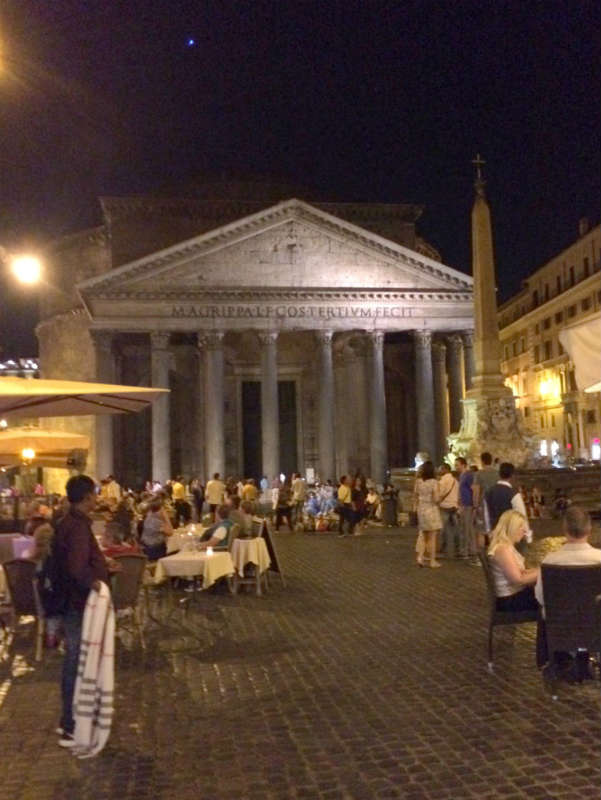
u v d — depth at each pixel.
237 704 7.57
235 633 10.94
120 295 42.34
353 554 20.00
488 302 24.41
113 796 5.54
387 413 54.06
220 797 5.45
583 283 54.19
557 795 5.24
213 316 42.97
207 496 29.34
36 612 9.82
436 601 12.64
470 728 6.61
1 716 7.50
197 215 53.81
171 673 8.88
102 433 42.75
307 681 8.29
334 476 43.16
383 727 6.72
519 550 11.77
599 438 54.69
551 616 7.32
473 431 24.53
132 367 50.34
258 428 51.84
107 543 11.72
